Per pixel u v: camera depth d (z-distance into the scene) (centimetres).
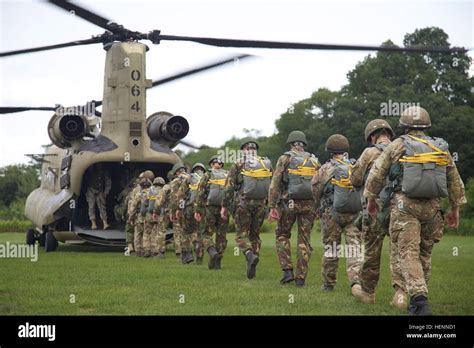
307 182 1126
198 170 1622
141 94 2011
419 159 838
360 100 4338
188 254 1609
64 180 2050
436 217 856
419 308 821
